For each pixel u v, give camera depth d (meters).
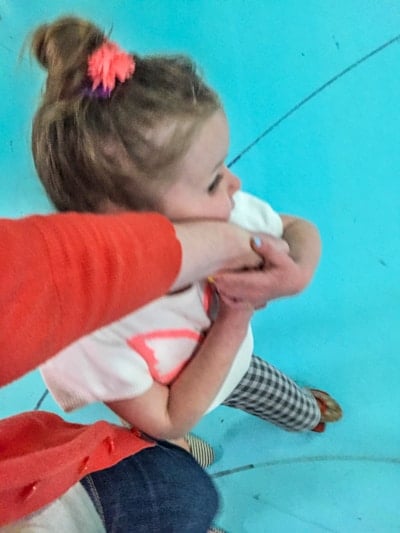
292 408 1.06
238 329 0.73
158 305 0.72
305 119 1.26
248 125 1.28
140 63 0.68
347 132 1.24
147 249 0.44
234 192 0.77
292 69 1.28
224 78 1.30
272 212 0.87
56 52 0.67
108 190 0.69
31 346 0.38
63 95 0.67
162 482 0.80
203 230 0.55
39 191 1.24
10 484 0.55
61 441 0.69
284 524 1.14
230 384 0.87
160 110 0.66
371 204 1.22
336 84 1.26
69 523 0.68
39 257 0.38
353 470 1.15
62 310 0.39
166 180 0.67
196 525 0.82
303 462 1.18
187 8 1.32
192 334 0.77
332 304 1.21
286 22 1.30
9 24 1.32
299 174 1.25
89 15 1.33
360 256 1.21
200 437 1.24
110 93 0.65
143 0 1.33
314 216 1.23
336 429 1.18
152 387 0.76
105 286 0.40
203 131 0.67
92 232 0.41
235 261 0.61
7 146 1.27
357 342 1.19
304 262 0.82
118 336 0.72
